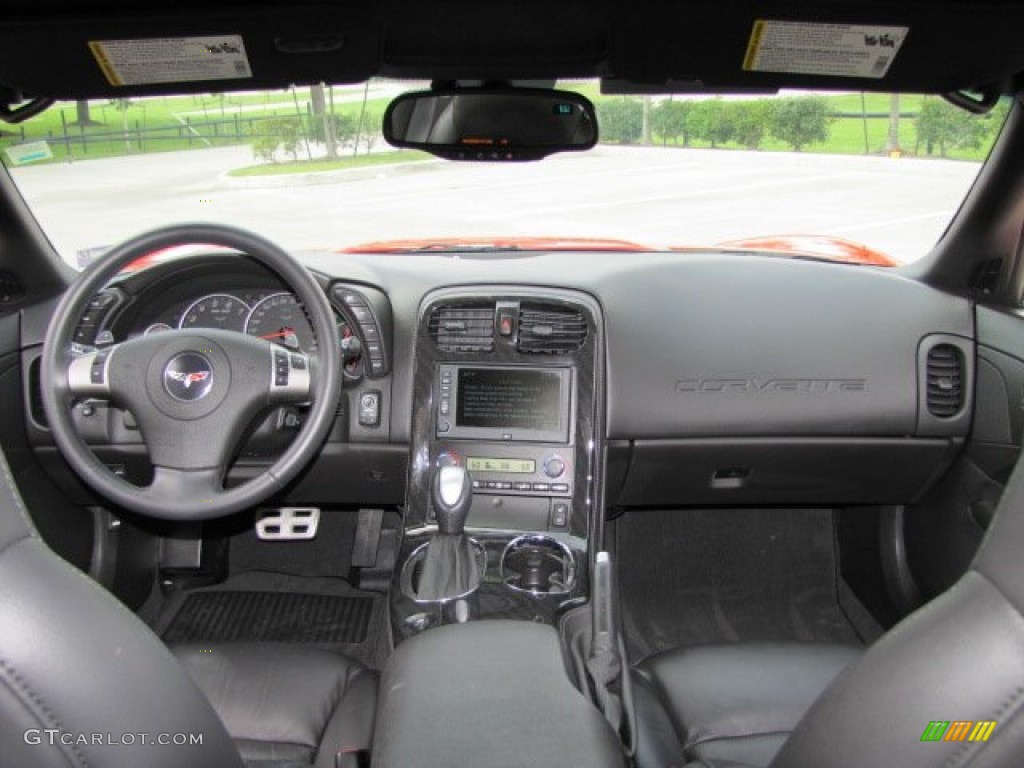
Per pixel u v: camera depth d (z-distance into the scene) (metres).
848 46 1.99
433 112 2.38
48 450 2.79
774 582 3.45
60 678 0.82
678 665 2.26
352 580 3.39
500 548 2.67
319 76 2.21
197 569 3.34
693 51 2.06
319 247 3.17
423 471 2.78
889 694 0.88
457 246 3.21
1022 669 0.80
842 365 2.84
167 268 2.67
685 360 2.82
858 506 3.31
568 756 1.28
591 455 2.75
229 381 2.15
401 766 1.28
